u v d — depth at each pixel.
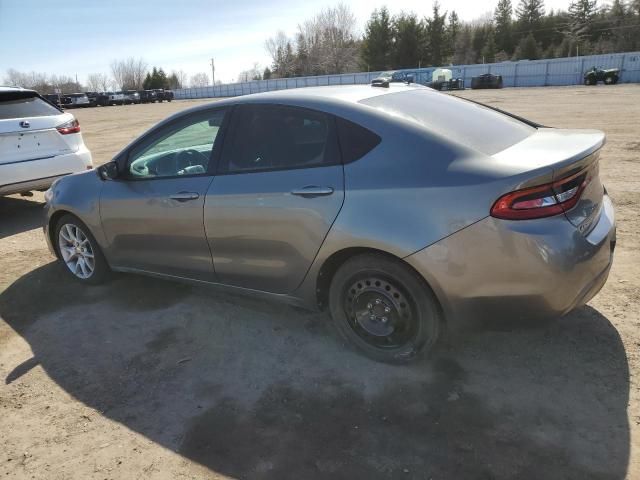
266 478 2.31
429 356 3.14
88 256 4.46
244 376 3.09
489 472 2.27
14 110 6.29
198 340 3.53
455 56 86.81
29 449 2.57
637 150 9.72
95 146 15.55
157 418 2.76
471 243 2.56
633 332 3.26
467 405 2.71
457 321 2.74
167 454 2.49
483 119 3.29
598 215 2.88
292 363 3.19
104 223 4.10
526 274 2.52
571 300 2.60
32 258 5.34
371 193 2.78
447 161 2.68
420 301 2.85
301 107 3.14
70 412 2.84
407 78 56.97
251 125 3.33
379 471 2.32
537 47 76.31
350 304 3.13
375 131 2.89
